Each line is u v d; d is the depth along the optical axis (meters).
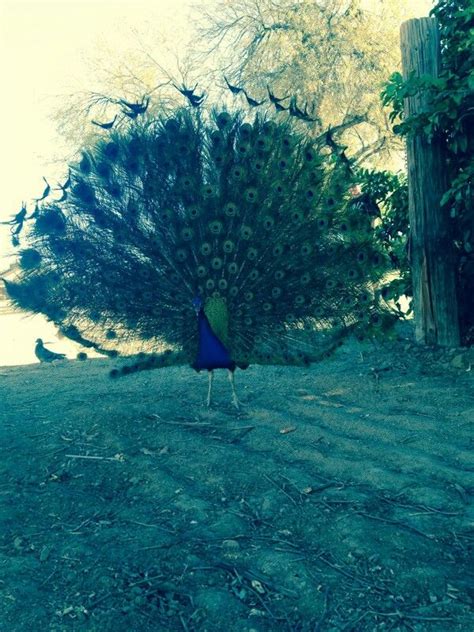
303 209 3.51
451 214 3.81
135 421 3.25
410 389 3.57
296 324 3.52
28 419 3.44
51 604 1.74
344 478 2.47
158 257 3.40
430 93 3.89
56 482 2.59
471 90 3.59
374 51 9.07
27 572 1.90
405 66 4.08
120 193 3.45
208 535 2.08
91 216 3.43
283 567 1.87
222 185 3.50
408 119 3.89
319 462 2.61
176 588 1.80
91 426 3.21
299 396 3.62
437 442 2.75
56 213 3.41
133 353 3.49
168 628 1.65
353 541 1.98
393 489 2.33
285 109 3.62
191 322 3.43
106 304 3.42
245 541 2.05
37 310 3.44
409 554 1.91
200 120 3.56
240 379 4.12
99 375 4.61
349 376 3.96
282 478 2.46
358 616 1.67
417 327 4.24
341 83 9.18
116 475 2.61
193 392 3.82
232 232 3.42
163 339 3.47
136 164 3.47
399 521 2.11
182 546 2.01
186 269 3.40
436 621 1.63
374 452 2.68
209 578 1.85
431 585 1.76
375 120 9.16
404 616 1.66
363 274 3.51
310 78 9.04
